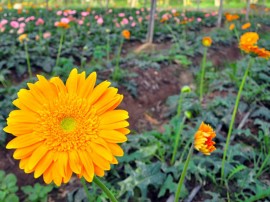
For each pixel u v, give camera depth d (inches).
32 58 34.2
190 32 58.2
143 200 16.1
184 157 19.1
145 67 35.6
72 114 7.5
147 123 27.0
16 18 68.5
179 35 53.9
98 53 37.6
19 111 7.5
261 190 15.1
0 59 34.4
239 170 17.5
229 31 56.0
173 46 45.9
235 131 21.5
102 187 8.5
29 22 56.2
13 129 7.2
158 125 27.0
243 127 23.4
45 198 17.0
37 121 7.4
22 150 7.1
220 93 30.2
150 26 49.6
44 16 69.1
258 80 31.0
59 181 6.8
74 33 47.4
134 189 16.8
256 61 34.5
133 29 55.9
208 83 34.0
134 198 16.3
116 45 47.9
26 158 7.1
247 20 70.4
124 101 28.8
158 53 43.2
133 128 25.6
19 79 32.5
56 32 49.6
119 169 18.4
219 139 21.3
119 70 32.5
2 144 20.0
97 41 46.9
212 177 17.1
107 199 15.8
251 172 17.5
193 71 38.6
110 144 7.3
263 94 26.5
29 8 84.5
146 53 43.7
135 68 35.4
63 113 7.5
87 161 7.1
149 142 20.6
